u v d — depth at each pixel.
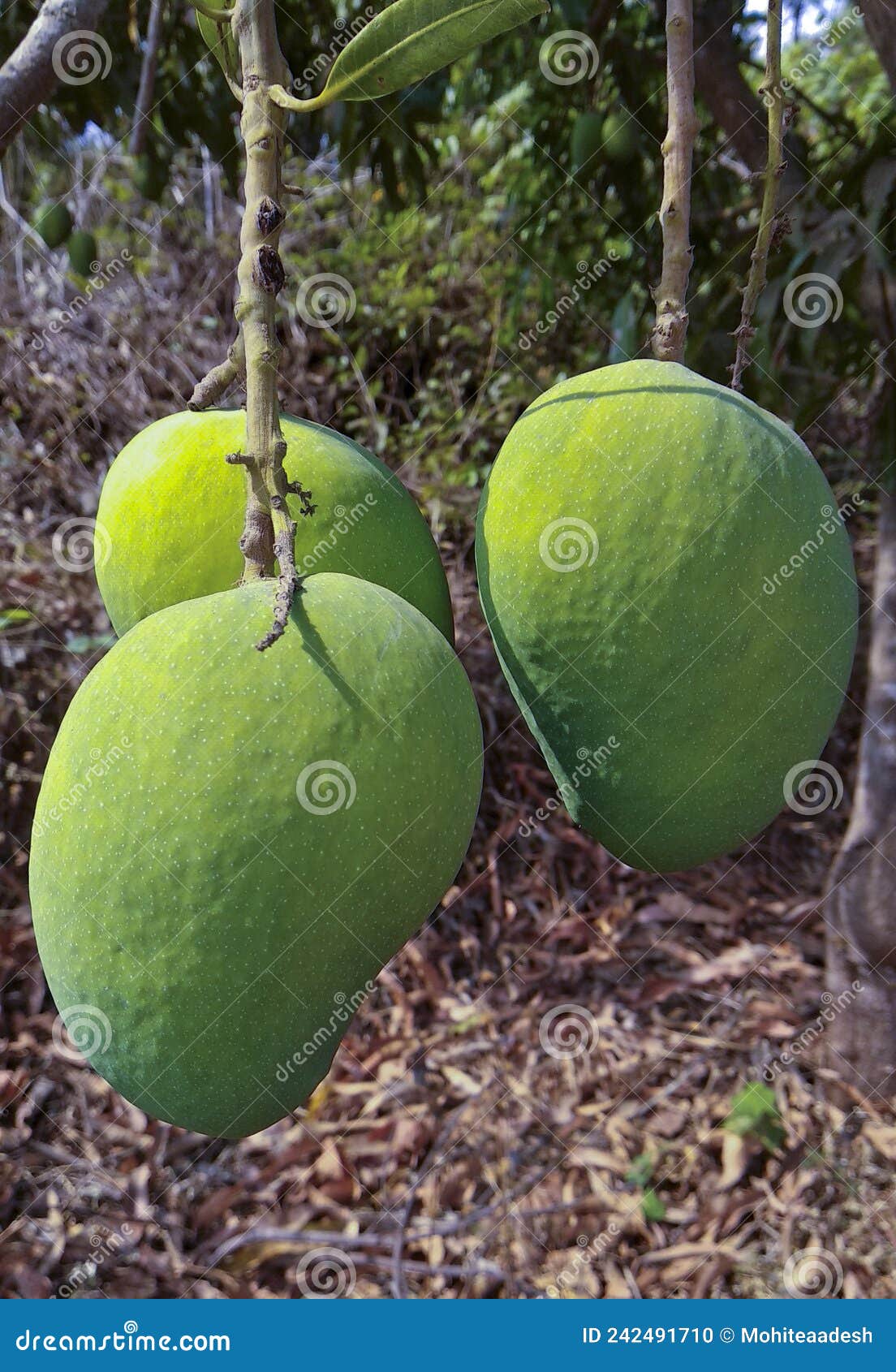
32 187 3.84
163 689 0.66
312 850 0.65
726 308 1.89
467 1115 2.49
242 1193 2.33
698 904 3.05
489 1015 2.75
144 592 0.89
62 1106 2.50
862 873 2.43
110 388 3.82
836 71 3.53
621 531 0.80
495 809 3.30
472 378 4.10
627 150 1.96
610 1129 2.45
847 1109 2.44
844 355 2.07
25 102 0.93
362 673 0.68
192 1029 0.67
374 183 2.44
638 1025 2.73
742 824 0.88
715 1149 2.40
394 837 0.68
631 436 0.82
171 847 0.64
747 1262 2.16
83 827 0.67
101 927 0.66
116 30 1.81
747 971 2.82
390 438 3.94
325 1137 2.44
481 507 0.91
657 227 2.00
